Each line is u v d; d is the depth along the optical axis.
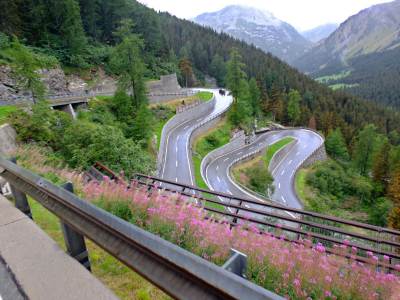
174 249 1.54
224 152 42.81
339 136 67.38
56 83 38.62
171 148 34.91
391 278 4.05
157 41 75.06
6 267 2.62
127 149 15.66
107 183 6.45
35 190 3.17
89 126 19.22
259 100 76.31
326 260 4.33
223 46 130.88
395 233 6.50
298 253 4.38
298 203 33.75
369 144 58.56
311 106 98.81
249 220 7.52
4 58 32.50
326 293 3.54
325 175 46.38
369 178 54.03
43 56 39.50
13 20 41.59
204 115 52.34
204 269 1.37
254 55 132.62
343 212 38.72
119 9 64.56
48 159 12.70
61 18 46.66
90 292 2.27
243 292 1.17
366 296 3.71
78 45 46.56
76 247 2.74
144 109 31.47
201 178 28.36
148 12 75.50
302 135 64.88
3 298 2.31
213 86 111.81
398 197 31.92
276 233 7.24
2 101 24.19
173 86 64.62
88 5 56.22
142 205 5.23
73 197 2.41
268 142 53.69
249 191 27.89
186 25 142.38
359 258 5.09
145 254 1.81
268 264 3.82
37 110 19.75
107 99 37.31
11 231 3.25
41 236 3.11
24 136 17.66
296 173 44.19
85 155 14.97
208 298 1.37
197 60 115.31
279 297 1.04
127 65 38.12
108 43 63.69
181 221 4.50
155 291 3.32
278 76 112.31
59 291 2.29
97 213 2.13
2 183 5.70
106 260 3.88
